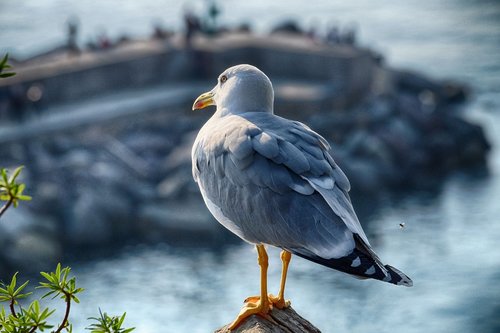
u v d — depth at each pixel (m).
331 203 7.43
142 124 49.66
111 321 6.89
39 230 40.75
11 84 47.91
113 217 42.81
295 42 56.41
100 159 46.41
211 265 40.56
